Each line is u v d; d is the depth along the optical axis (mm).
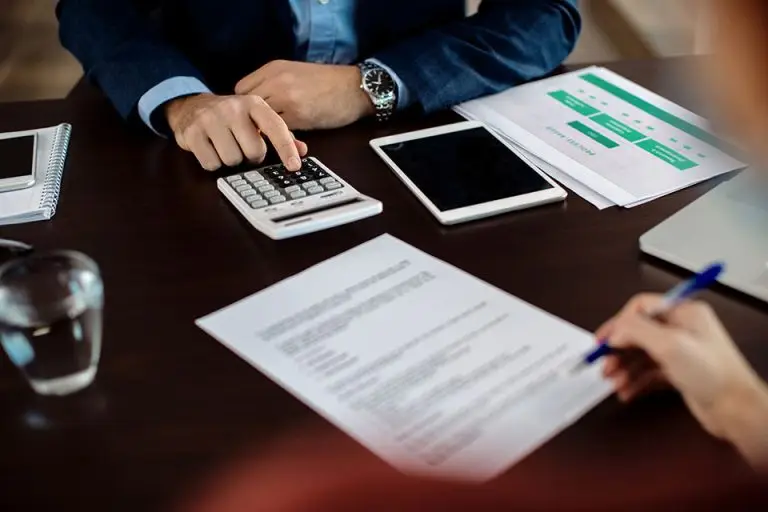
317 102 947
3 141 924
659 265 695
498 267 698
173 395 567
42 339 577
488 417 538
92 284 614
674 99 992
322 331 624
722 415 516
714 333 557
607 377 565
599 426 530
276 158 892
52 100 1049
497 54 1021
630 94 1006
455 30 1051
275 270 703
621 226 755
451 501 480
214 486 496
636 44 1820
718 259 683
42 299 592
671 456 507
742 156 860
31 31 1595
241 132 876
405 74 967
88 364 584
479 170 838
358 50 1193
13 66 1615
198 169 879
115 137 952
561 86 1029
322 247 734
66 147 924
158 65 979
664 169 844
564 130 924
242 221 779
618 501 479
